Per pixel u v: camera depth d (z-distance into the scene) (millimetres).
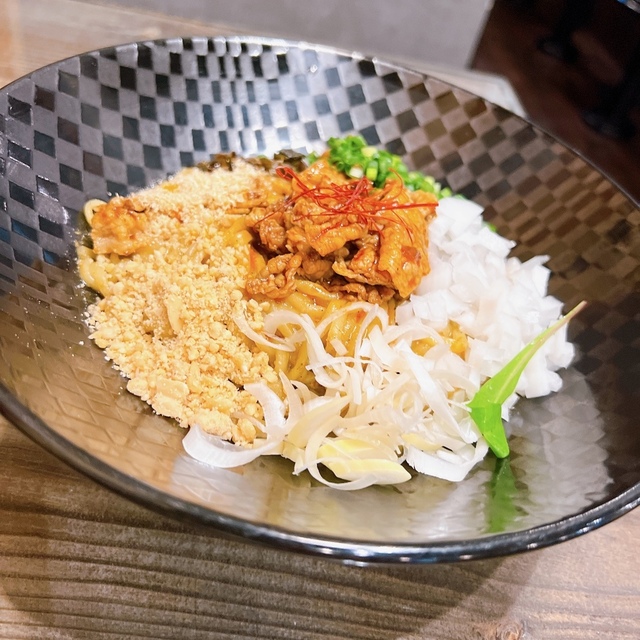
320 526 160
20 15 310
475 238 257
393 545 149
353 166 256
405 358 214
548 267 257
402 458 202
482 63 613
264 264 230
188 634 170
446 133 283
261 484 181
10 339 176
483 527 168
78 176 230
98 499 183
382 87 282
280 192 247
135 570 175
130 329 211
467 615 184
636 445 192
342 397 206
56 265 212
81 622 167
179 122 260
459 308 238
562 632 185
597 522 166
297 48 275
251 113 273
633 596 195
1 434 187
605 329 231
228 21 440
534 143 272
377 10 452
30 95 220
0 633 162
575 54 663
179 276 220
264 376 209
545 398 226
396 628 179
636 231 238
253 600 177
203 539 183
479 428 207
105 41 310
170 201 241
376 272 222
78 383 185
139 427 184
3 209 201
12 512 177
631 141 550
